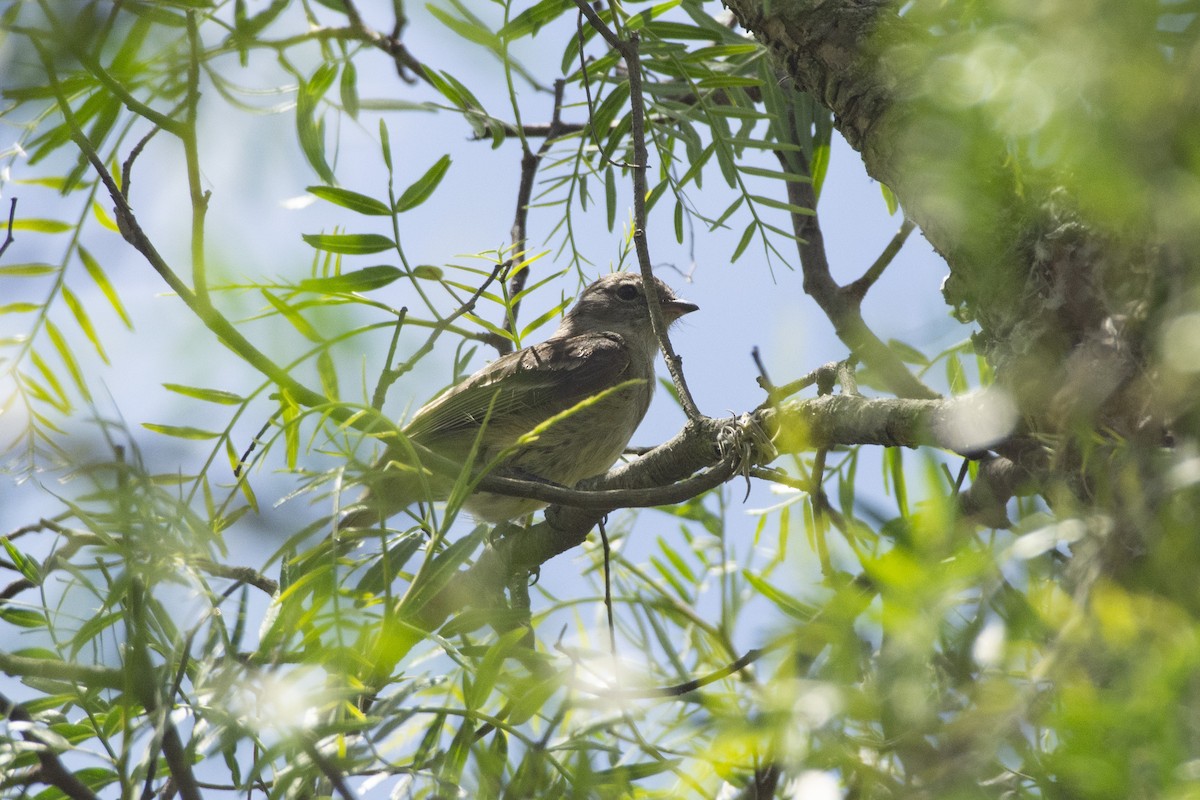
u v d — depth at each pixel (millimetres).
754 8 5984
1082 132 1979
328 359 5098
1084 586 2270
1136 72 1892
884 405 5750
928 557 2281
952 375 5930
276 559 4223
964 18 2461
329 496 4508
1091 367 3543
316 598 4418
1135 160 1948
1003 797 2508
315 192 6211
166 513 4180
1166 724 1925
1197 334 2250
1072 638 2174
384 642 4102
